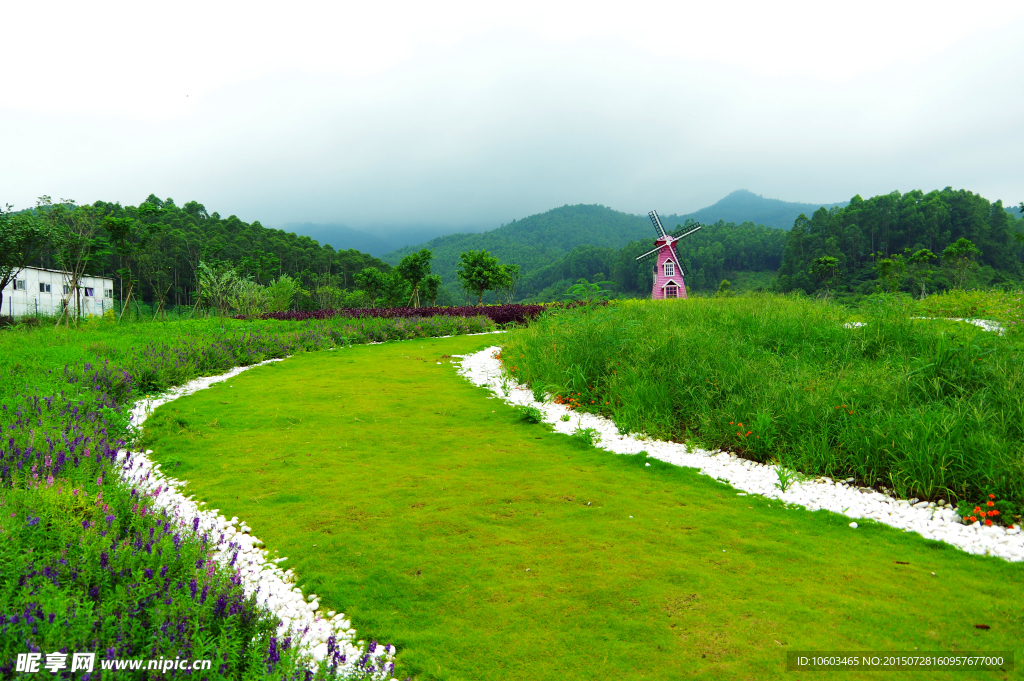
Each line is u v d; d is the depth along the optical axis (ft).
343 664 8.87
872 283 293.23
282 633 9.80
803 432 19.42
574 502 15.94
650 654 9.30
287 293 91.50
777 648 9.39
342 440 21.72
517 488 16.96
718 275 526.57
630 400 24.73
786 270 402.52
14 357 29.60
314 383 32.37
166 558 10.69
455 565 12.36
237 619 9.03
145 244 166.09
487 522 14.57
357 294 225.56
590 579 11.71
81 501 11.95
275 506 15.57
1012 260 343.26
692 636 9.77
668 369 26.08
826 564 12.37
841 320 31.83
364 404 27.43
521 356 35.40
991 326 30.22
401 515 15.01
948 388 20.79
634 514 15.12
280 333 51.19
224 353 37.91
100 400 23.30
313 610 10.81
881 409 19.17
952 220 361.10
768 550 13.03
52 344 38.45
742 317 33.50
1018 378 19.26
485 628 10.11
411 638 9.82
